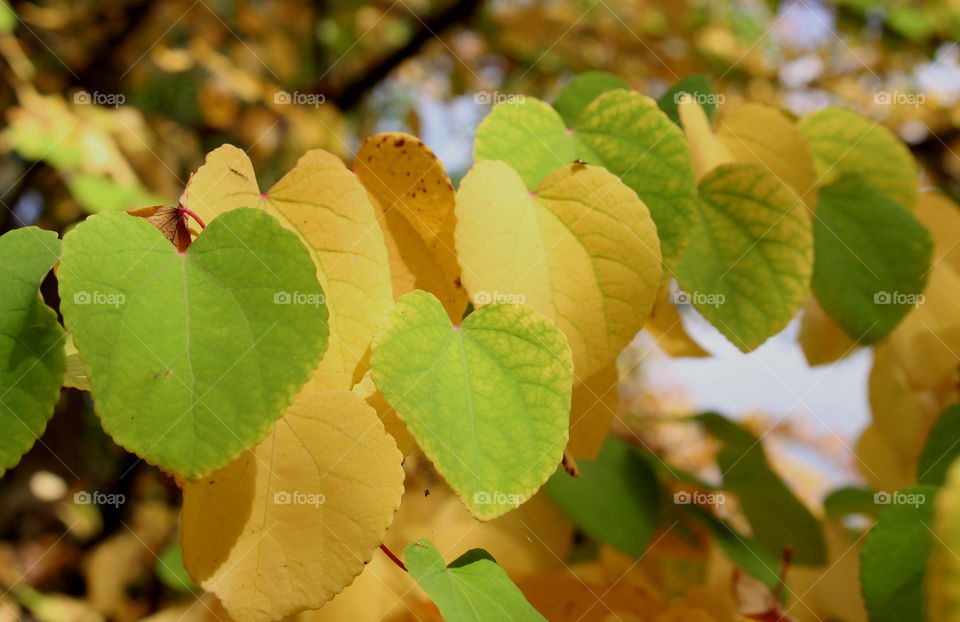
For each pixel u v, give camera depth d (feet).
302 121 4.17
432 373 1.18
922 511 1.30
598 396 1.32
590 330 1.27
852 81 5.19
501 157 1.36
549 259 1.28
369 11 5.39
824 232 1.61
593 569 1.65
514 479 1.16
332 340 1.21
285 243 1.14
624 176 1.39
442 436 1.16
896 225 1.60
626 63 5.07
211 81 4.14
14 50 3.43
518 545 1.56
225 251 1.15
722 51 5.11
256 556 1.16
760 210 1.43
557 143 1.40
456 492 1.14
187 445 1.09
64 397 3.52
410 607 1.44
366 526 1.16
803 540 1.83
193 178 1.21
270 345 1.12
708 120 1.56
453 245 1.32
